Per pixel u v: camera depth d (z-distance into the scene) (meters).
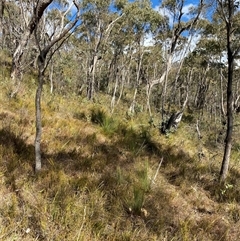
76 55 26.73
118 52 29.05
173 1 10.72
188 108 33.38
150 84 12.99
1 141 4.51
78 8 3.59
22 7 8.92
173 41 11.49
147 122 9.15
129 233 3.03
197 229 3.46
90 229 2.99
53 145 4.96
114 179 4.20
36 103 3.80
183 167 5.43
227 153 5.04
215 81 29.17
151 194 4.14
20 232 2.80
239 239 3.48
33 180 3.72
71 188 3.74
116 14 22.33
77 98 11.46
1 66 13.88
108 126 6.58
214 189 4.70
